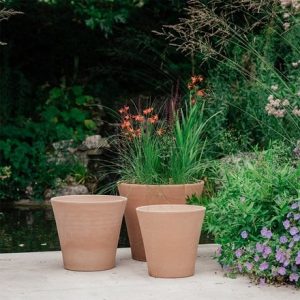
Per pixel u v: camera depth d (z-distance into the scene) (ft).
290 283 17.19
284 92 24.97
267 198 17.71
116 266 18.72
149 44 36.91
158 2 36.78
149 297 16.24
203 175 20.83
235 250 17.90
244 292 16.60
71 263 18.19
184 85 34.45
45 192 33.01
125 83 39.04
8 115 36.09
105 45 39.14
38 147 33.86
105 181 33.76
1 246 22.11
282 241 16.98
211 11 25.95
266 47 29.35
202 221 17.88
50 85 39.14
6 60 36.78
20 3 37.06
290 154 22.47
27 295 16.31
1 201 32.50
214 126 29.25
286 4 24.18
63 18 38.27
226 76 30.50
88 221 18.02
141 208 18.10
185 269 17.69
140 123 20.83
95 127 36.91
